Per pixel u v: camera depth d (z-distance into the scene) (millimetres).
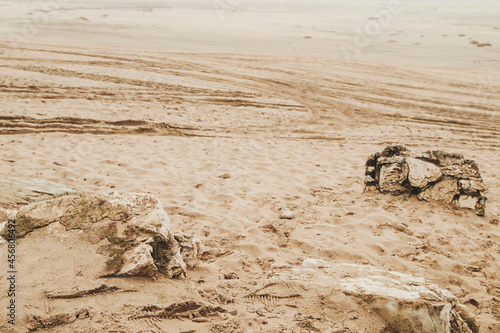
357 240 4625
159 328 2457
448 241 4750
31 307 2391
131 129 9359
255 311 2799
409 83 16859
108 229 3074
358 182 6754
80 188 5668
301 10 51469
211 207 5395
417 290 3066
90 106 10547
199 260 3674
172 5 52781
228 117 11234
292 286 3115
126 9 44938
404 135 10656
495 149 9750
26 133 8344
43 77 12891
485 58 22266
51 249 2887
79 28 27672
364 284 3162
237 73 16797
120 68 15617
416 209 5656
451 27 33281
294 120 11578
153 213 3279
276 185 6418
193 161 7504
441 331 2705
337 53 23062
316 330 2625
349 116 12359
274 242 4465
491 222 5441
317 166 7672
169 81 14375
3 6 41844
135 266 2805
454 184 5836
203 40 25500
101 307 2512
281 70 17969
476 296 3662
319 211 5441
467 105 14125
